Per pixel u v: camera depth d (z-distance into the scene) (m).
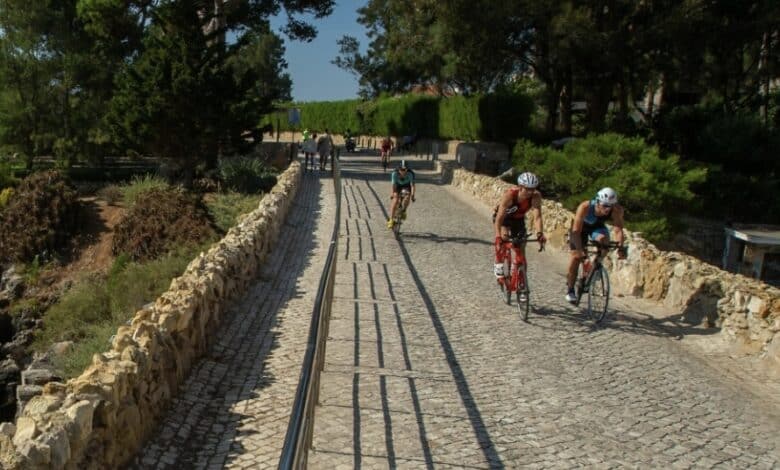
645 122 34.03
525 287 8.95
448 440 5.26
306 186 25.39
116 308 14.66
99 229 21.97
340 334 7.98
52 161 34.97
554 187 20.80
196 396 5.99
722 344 8.34
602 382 6.82
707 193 26.11
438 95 55.59
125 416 4.75
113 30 29.78
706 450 5.36
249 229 11.56
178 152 24.55
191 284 7.41
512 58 30.12
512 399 6.22
